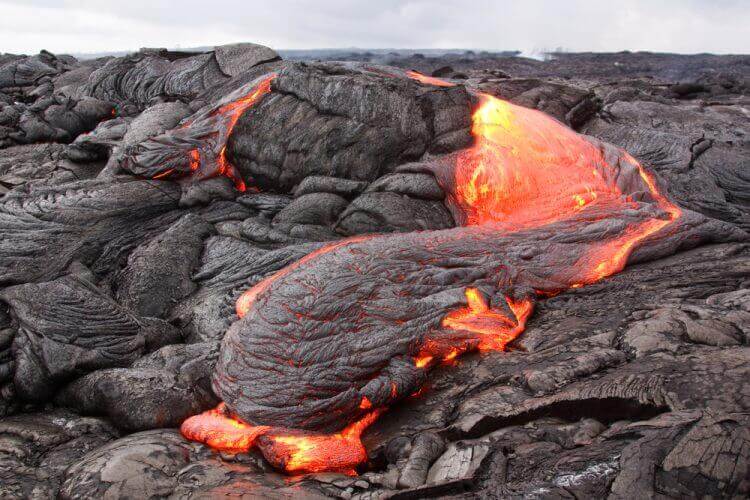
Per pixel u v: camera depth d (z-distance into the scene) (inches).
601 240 210.1
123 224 222.5
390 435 147.3
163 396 152.7
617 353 147.5
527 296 187.9
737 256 208.5
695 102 419.2
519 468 119.0
